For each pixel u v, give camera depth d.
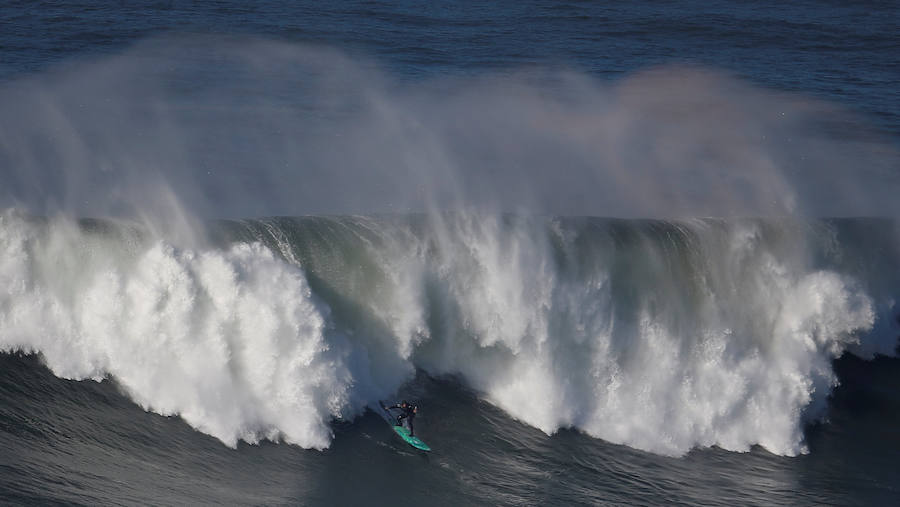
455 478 71.25
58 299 74.56
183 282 73.44
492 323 80.81
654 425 80.31
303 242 78.44
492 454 74.75
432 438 75.12
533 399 80.06
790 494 73.75
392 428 74.62
